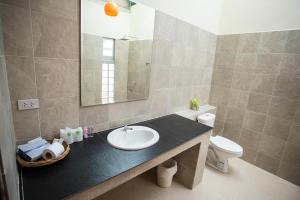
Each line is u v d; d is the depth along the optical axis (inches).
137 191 75.2
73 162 45.1
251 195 77.4
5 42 39.2
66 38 47.9
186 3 79.8
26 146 43.8
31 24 41.8
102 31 55.1
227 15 100.7
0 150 18.5
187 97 97.5
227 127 109.0
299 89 81.1
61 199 33.3
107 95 61.7
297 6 78.0
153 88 77.5
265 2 86.8
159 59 75.7
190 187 78.4
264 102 92.7
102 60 57.4
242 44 96.8
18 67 42.0
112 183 42.2
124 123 70.6
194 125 76.0
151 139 60.7
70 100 52.9
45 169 41.5
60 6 45.2
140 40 66.1
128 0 59.6
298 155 84.3
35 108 46.8
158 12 69.2
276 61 86.4
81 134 55.6
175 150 58.7
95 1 51.6
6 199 19.1
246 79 97.7
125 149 52.4
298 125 82.9
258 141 97.1
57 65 48.0
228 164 98.7
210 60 105.8
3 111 26.4
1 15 37.7
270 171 94.4
